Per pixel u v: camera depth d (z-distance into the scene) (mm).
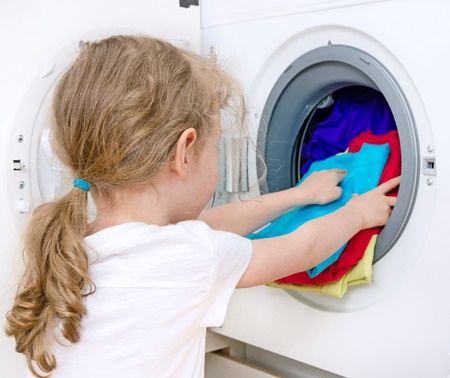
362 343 1032
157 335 725
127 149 726
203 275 735
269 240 823
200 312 751
